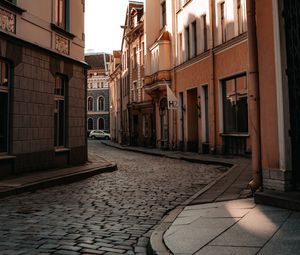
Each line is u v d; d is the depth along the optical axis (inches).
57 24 645.9
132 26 1691.7
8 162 509.0
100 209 327.6
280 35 293.7
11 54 511.8
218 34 853.8
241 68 757.9
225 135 831.7
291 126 290.8
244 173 505.4
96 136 2780.5
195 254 189.3
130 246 224.2
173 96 1020.5
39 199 378.3
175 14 1130.7
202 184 467.8
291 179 291.1
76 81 691.4
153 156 1035.3
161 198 377.4
